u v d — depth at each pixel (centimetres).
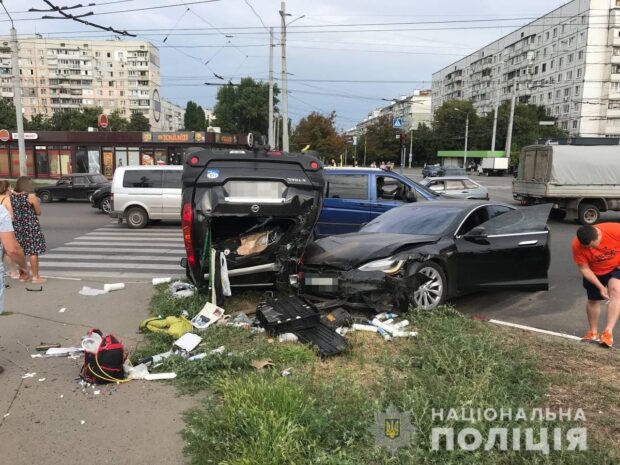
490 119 9025
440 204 746
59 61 14025
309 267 624
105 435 342
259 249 616
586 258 531
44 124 9725
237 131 9038
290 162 610
